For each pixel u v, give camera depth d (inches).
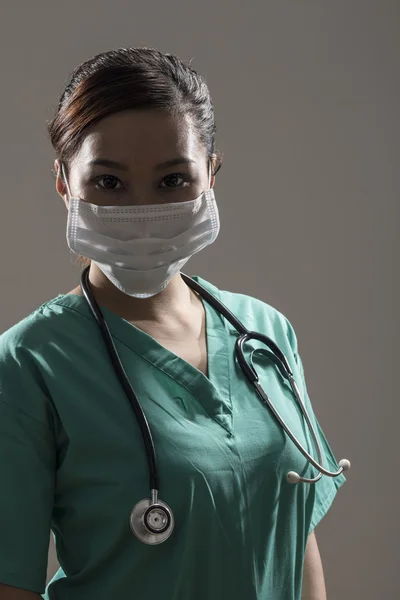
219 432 42.7
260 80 92.7
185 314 47.6
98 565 40.8
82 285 46.1
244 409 44.3
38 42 88.4
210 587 41.2
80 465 40.8
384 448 96.9
